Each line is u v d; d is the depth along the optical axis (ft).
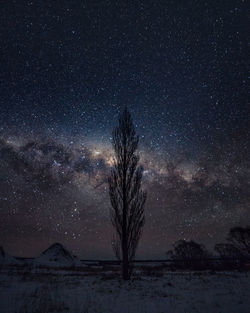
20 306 24.90
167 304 27.17
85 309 24.30
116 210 54.80
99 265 130.31
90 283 44.70
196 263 93.56
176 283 44.83
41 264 113.50
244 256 92.58
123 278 50.93
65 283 44.47
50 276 58.75
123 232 53.42
